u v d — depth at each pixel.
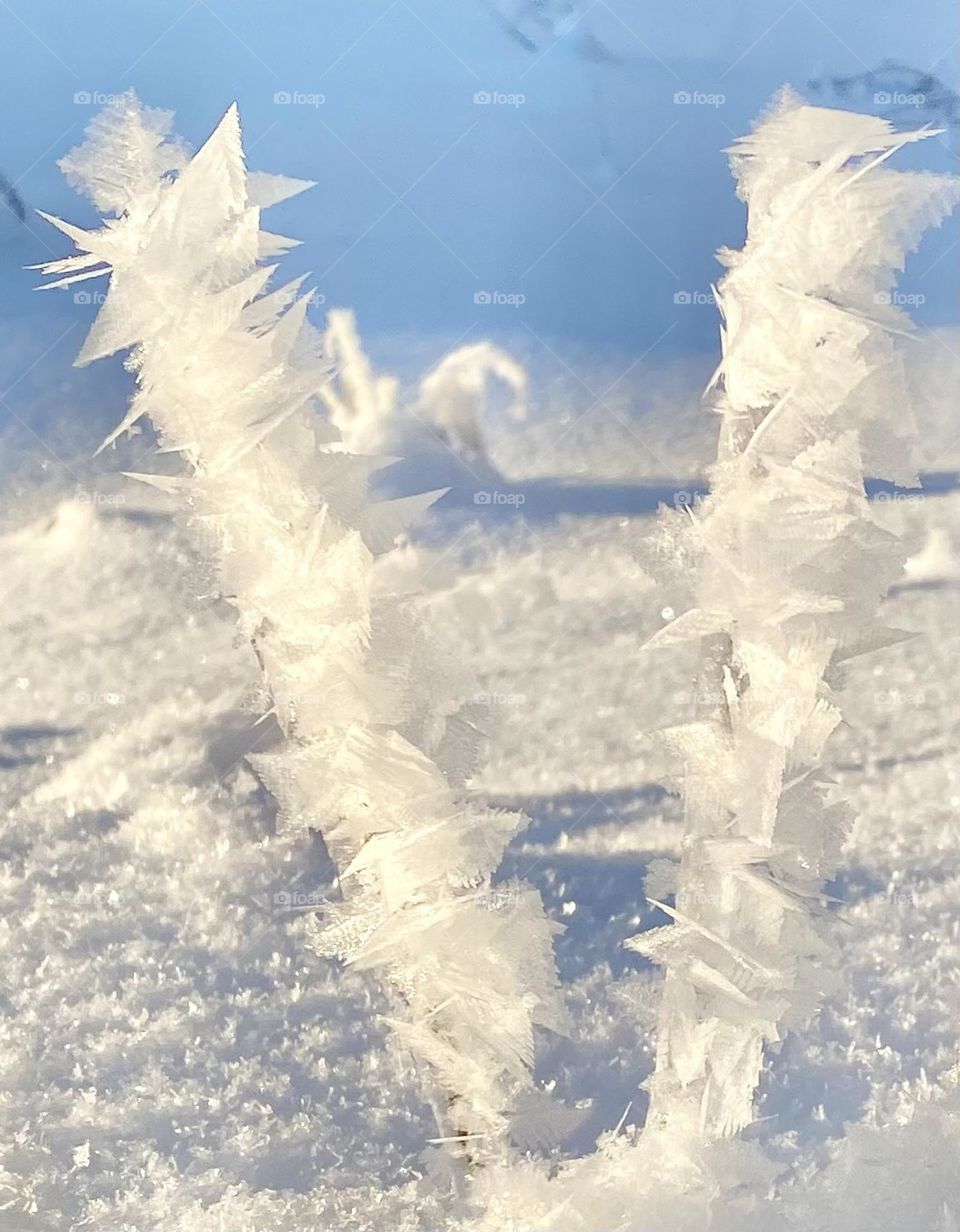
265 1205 0.23
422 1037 0.23
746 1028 0.23
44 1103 0.25
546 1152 0.24
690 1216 0.22
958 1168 0.23
